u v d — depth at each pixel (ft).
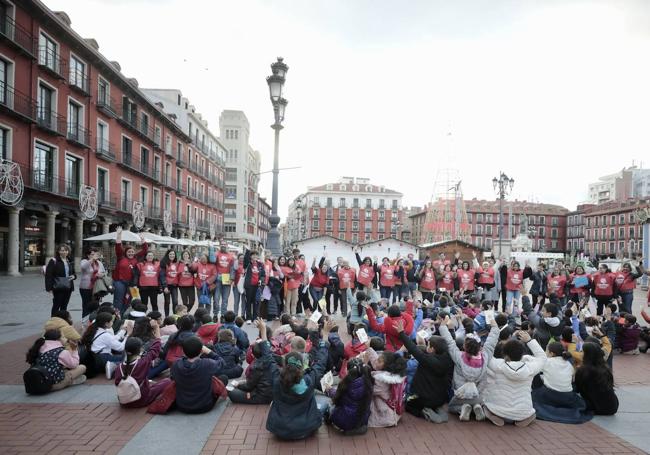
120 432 15.34
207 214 184.44
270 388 18.30
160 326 25.99
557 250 329.93
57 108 84.07
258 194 317.01
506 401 16.74
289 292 40.70
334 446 14.67
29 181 76.33
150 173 125.70
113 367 21.42
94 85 96.37
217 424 16.22
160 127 133.69
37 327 33.01
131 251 35.29
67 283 31.22
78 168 92.32
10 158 72.69
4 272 78.95
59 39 84.43
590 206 302.66
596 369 18.16
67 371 20.03
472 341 17.56
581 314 31.48
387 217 342.03
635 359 29.04
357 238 339.57
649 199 234.99
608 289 40.68
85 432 15.29
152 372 20.94
